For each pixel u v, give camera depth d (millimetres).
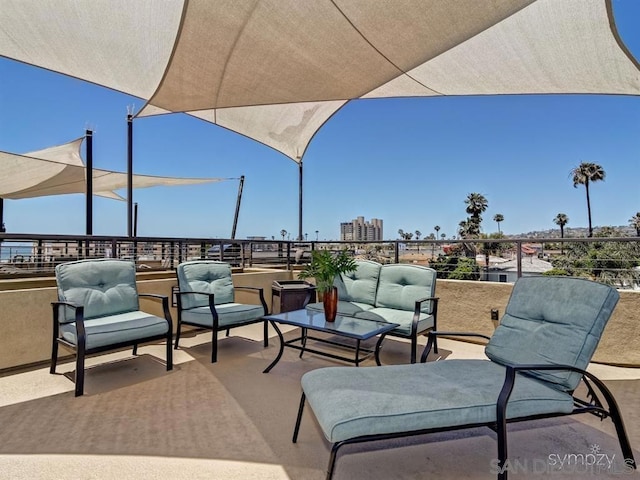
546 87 3645
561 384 1920
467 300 4160
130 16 2814
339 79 3918
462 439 2127
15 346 3135
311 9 2762
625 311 3338
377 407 1614
